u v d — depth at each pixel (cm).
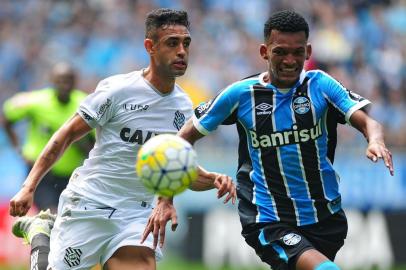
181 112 2295
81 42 6397
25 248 4566
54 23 6538
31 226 2508
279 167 2055
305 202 2058
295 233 2047
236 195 2117
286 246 2030
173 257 4547
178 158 1823
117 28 6419
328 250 2098
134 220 2286
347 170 4628
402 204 4606
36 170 2239
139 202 2302
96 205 2280
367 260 4562
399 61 6253
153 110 2261
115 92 2234
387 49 6325
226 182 2083
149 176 1825
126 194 2288
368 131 1948
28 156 3916
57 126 3916
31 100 3928
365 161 4634
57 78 3909
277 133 2045
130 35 6384
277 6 6650
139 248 2242
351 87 5988
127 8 6562
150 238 2266
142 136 2258
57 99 3925
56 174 3819
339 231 2095
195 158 1848
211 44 6341
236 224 4516
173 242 4559
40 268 2358
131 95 2245
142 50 6275
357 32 6412
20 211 2217
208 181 2217
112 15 6506
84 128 2259
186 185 1845
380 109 5778
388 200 4616
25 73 6231
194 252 4541
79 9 6588
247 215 2106
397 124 5712
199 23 6481
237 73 6169
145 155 1833
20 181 4694
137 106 2247
